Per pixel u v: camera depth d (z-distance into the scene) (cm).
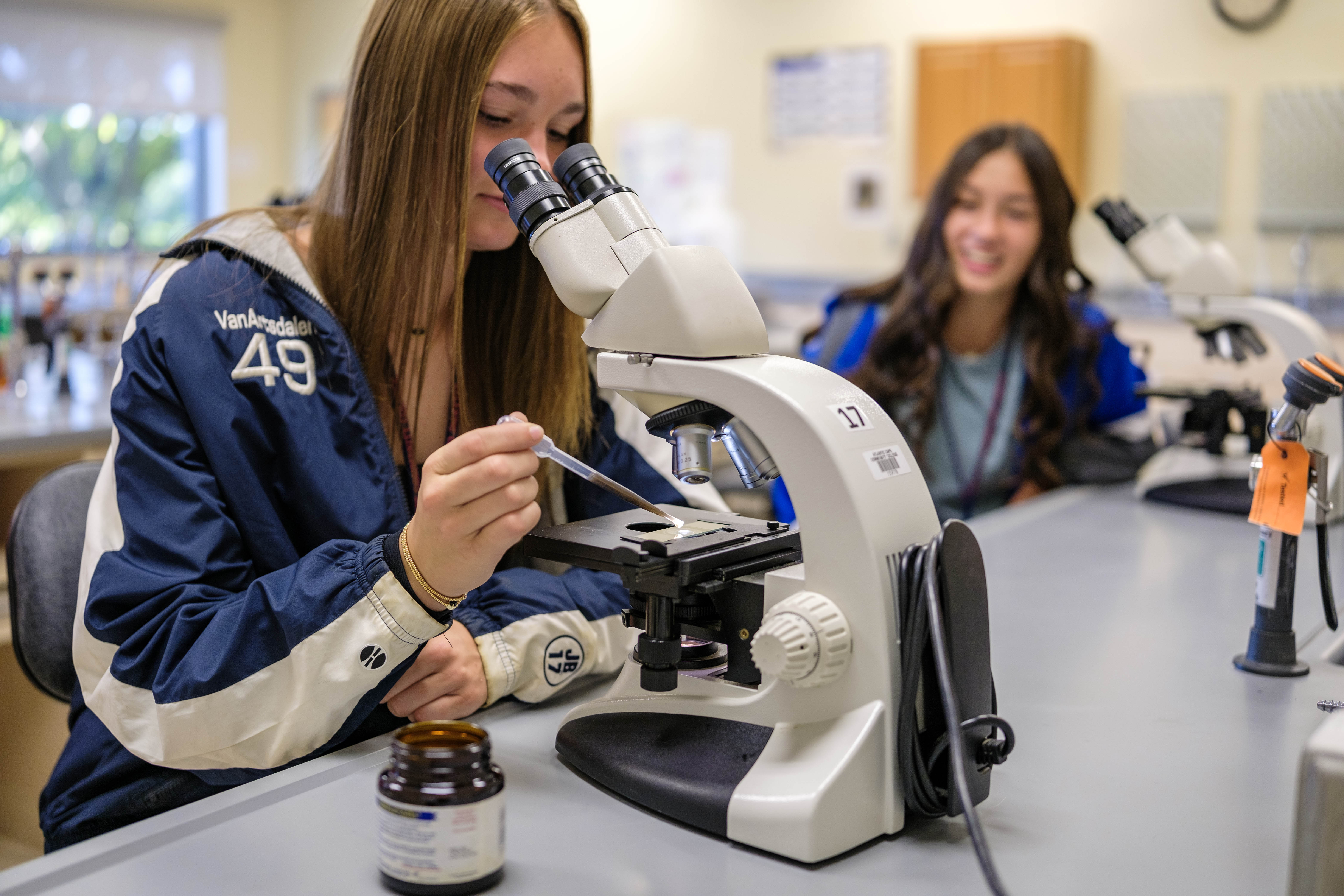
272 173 759
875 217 596
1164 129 514
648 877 74
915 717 80
